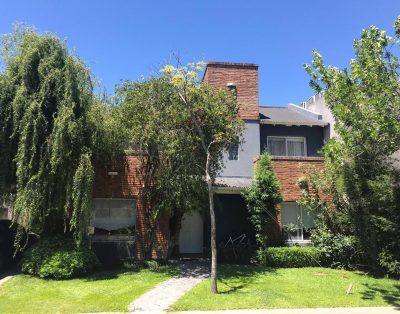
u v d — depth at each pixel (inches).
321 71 540.7
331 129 931.3
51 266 571.2
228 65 940.0
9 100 600.7
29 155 572.7
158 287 517.7
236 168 881.5
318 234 691.4
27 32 642.2
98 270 634.8
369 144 555.5
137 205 702.5
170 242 687.1
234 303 450.6
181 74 541.0
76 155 592.7
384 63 491.8
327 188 693.9
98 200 699.4
